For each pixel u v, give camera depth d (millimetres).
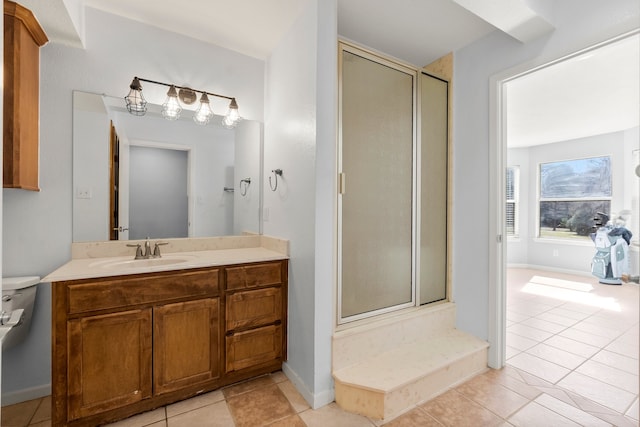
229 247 2457
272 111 2422
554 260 5484
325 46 1839
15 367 1802
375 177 2178
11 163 1561
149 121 2182
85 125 1973
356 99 2080
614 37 1636
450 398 1882
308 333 1861
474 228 2379
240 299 1948
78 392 1521
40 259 1862
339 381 1807
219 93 2398
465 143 2441
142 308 1663
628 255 4539
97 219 2020
